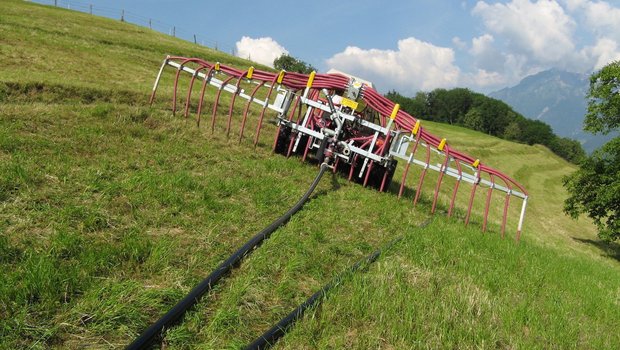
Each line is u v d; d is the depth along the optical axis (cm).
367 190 1049
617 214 2203
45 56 1989
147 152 847
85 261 428
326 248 611
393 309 457
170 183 688
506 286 641
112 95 1445
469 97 13950
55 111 955
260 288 461
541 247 1255
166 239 512
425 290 530
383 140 1134
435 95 14612
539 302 619
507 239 1047
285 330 394
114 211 563
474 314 503
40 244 446
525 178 4700
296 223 666
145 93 1566
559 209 3466
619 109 2233
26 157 671
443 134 5756
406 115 1071
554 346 475
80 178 635
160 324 361
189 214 607
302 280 510
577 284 795
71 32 2938
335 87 1084
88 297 378
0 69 1526
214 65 1156
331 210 802
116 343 341
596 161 2266
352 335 416
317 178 954
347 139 1117
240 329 387
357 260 609
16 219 486
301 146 1146
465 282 594
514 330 491
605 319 630
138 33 4028
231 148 1057
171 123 1099
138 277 433
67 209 527
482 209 2206
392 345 410
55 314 356
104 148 805
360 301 461
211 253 514
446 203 1511
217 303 422
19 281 378
